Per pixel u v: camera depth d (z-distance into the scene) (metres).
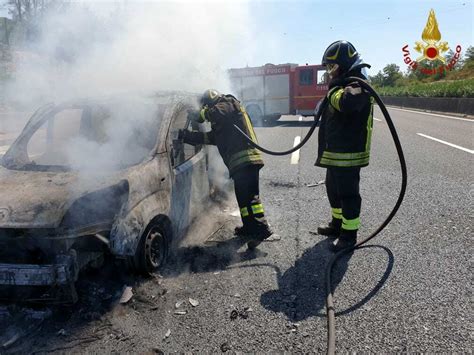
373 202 4.85
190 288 2.93
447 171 6.32
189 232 3.88
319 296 2.79
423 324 2.42
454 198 4.86
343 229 3.48
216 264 3.32
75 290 2.62
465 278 2.94
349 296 2.77
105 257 3.10
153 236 3.05
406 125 13.77
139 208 2.87
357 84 3.09
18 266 2.44
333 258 3.27
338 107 3.06
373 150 8.55
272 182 6.03
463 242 3.57
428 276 2.99
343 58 3.25
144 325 2.51
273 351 2.23
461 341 2.25
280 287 2.93
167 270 3.19
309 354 2.20
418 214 4.36
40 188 2.78
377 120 16.23
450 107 20.03
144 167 3.07
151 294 2.85
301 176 6.34
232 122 3.64
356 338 2.32
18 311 2.66
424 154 7.85
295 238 3.84
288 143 10.27
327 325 2.45
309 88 17.23
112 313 2.63
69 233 2.53
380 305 2.64
